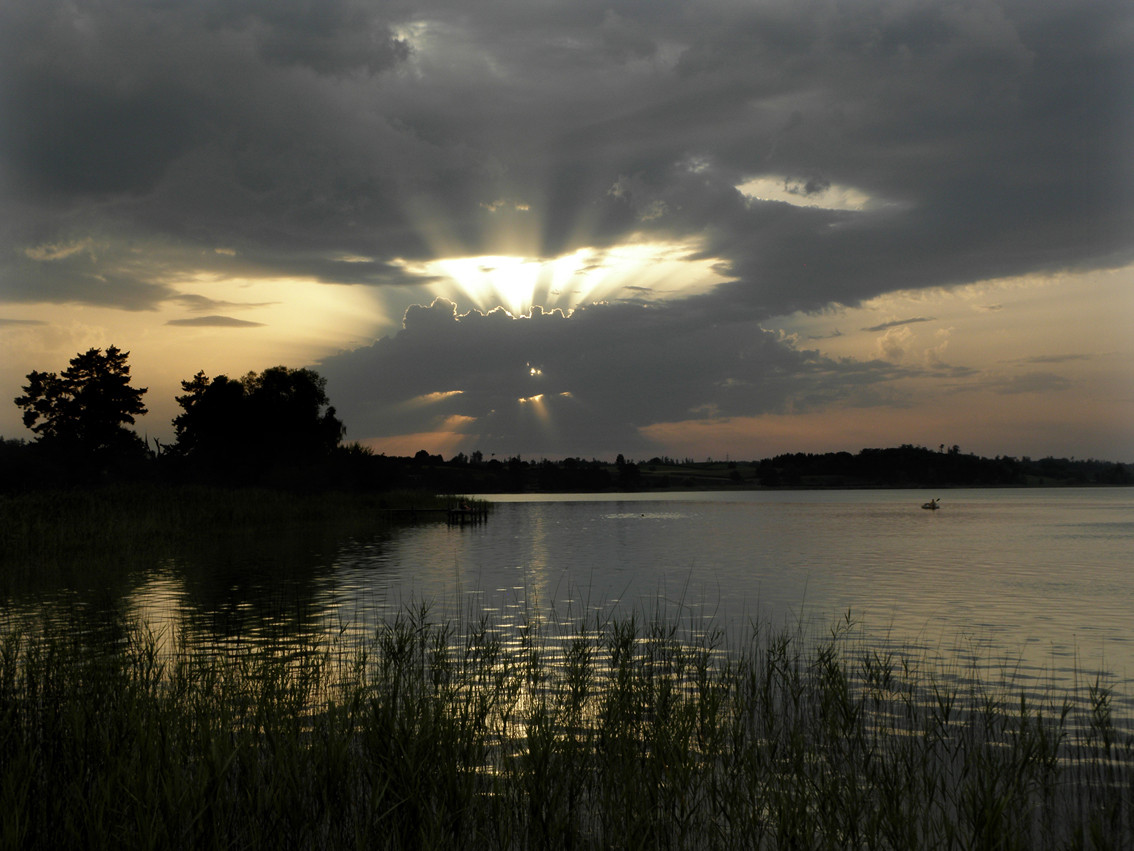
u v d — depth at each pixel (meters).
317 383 115.44
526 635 19.75
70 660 13.27
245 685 13.16
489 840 8.37
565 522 87.69
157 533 45.75
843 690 12.87
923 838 8.45
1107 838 8.52
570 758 9.90
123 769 8.34
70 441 101.81
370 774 9.10
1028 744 10.73
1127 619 23.59
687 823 8.65
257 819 7.98
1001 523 83.00
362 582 31.91
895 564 41.25
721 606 26.17
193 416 109.50
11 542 36.19
